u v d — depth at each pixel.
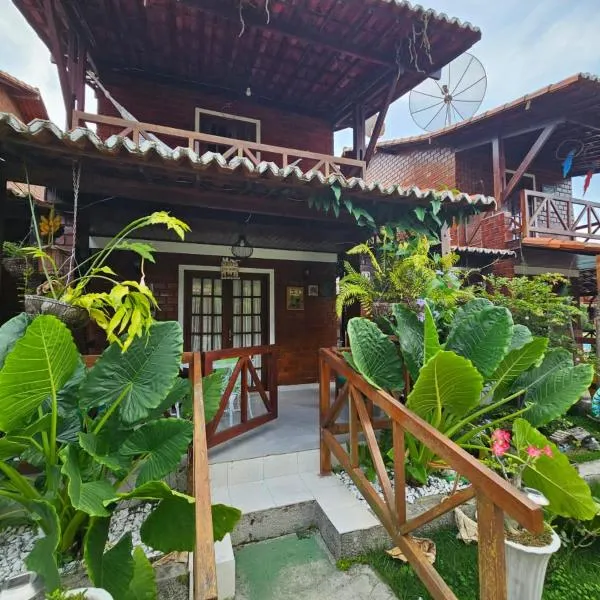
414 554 1.88
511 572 1.95
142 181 3.17
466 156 9.43
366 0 3.86
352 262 5.44
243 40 4.60
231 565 2.04
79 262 3.90
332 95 5.88
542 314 4.82
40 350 1.66
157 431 2.04
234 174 2.97
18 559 2.06
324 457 3.08
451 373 2.22
